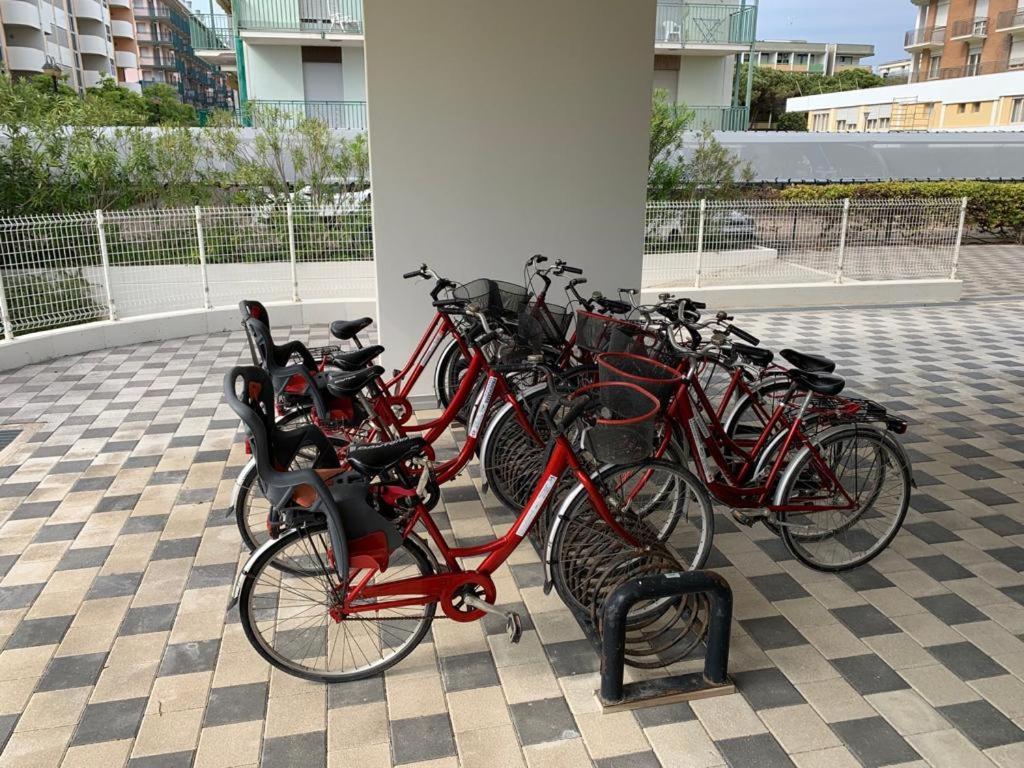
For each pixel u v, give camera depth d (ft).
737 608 10.20
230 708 8.37
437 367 16.37
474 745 7.83
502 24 16.61
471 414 12.26
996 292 34.17
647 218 29.12
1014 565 11.29
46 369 21.36
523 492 12.33
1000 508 13.10
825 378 10.49
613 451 9.03
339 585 8.43
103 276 23.70
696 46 58.95
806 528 11.49
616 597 8.09
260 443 7.66
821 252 31.22
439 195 17.29
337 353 13.33
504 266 18.03
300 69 56.75
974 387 19.95
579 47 17.10
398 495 8.46
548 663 9.10
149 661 9.14
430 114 16.80
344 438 11.32
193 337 25.14
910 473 11.10
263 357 11.78
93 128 35.27
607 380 9.23
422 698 8.52
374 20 16.07
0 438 16.15
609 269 18.62
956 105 86.89
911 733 7.95
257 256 26.73
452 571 8.87
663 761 7.60
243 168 39.01
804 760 7.60
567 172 17.79
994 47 104.37
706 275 30.35
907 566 11.25
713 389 14.33
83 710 8.34
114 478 14.19
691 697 8.43
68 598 10.39
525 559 11.41
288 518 8.22
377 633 9.53
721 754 7.68
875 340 25.27
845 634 9.63
